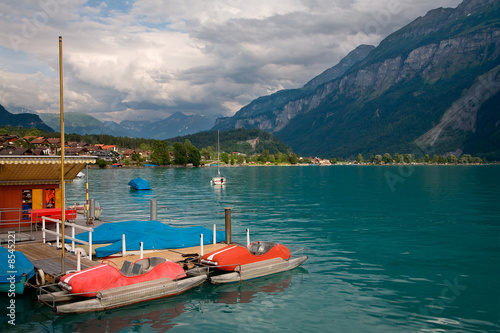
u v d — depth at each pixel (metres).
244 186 85.19
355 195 62.75
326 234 29.16
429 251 23.72
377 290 16.70
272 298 15.93
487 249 24.25
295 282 17.89
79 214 32.62
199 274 17.89
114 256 19.55
